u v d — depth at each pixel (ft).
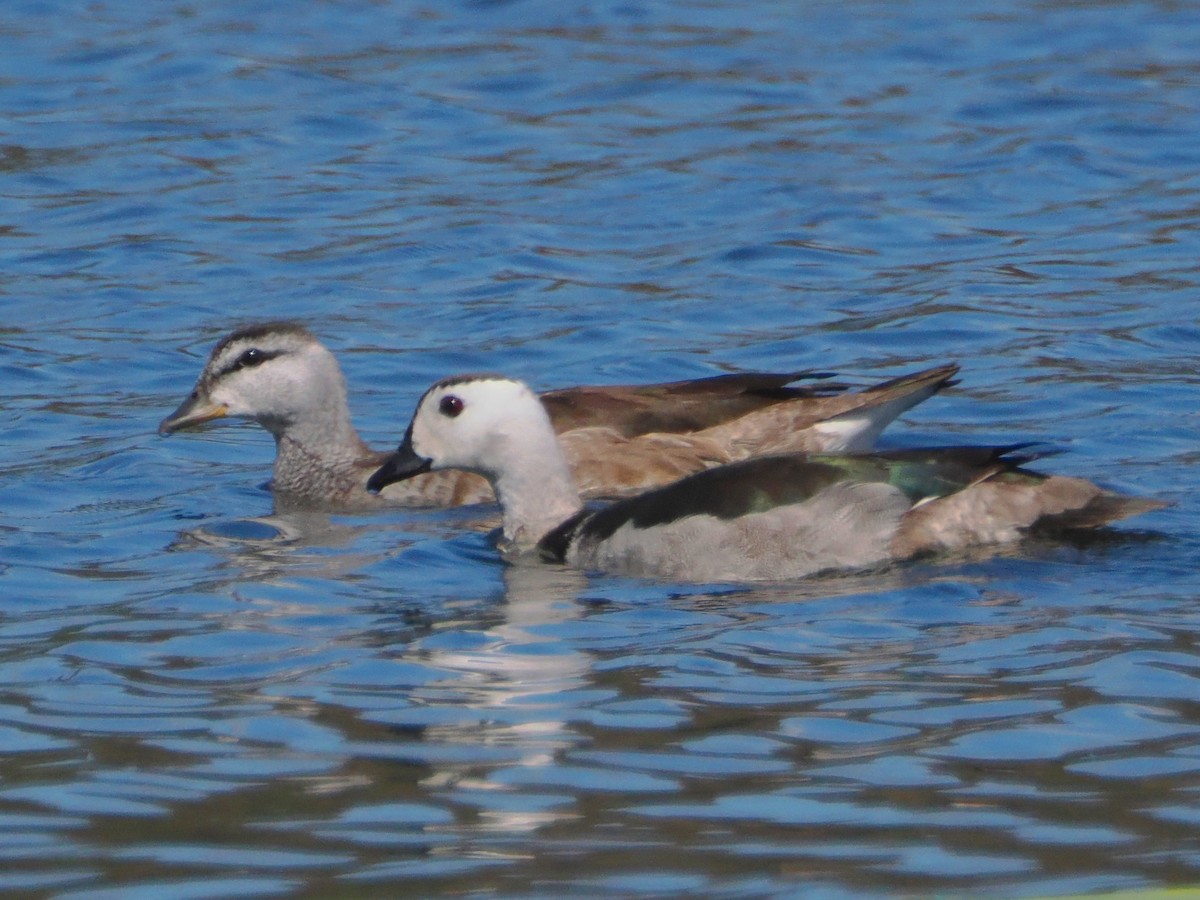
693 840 30.35
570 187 82.58
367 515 52.60
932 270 72.84
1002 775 32.53
